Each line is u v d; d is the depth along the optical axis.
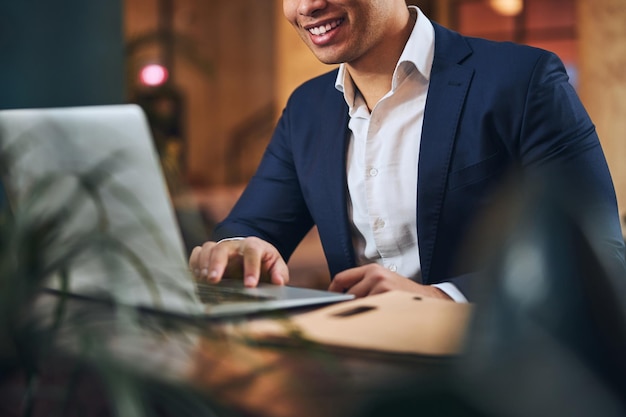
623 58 8.77
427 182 1.89
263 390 0.91
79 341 0.75
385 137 1.95
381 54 1.94
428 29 1.97
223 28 11.67
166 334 1.05
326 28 1.88
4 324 0.82
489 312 0.56
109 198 1.31
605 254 0.58
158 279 1.20
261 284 1.56
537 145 1.85
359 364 1.02
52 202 1.19
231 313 1.22
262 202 2.15
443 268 1.90
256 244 1.64
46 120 1.41
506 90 1.88
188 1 11.48
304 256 7.27
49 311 0.96
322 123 2.07
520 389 0.53
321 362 1.00
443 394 0.54
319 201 2.04
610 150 8.74
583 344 0.54
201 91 11.41
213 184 11.34
